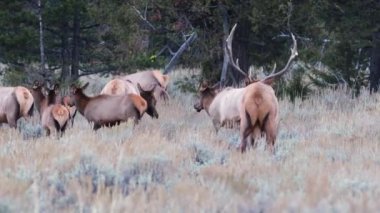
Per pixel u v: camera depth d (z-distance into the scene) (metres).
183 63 84.31
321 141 44.28
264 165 34.75
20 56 77.38
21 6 76.50
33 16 76.25
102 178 30.27
